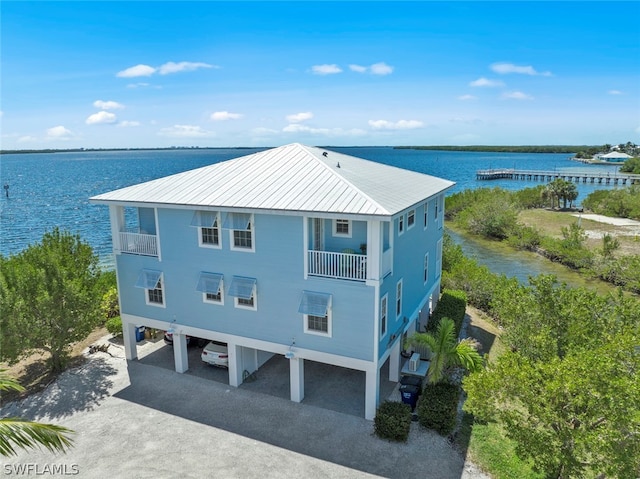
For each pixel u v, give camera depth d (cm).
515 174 12281
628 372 1109
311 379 1978
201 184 1916
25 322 1881
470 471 1402
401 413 1574
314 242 1739
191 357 2197
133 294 2066
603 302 1548
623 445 1017
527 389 1184
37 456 1484
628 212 6612
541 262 4559
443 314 2373
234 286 1770
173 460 1459
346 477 1378
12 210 7725
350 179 1775
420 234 2208
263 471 1406
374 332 1593
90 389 1905
